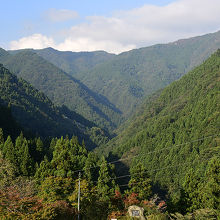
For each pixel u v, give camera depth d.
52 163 45.69
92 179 51.94
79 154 71.75
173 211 40.81
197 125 93.25
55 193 35.34
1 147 58.25
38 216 24.39
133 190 46.25
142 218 31.48
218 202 34.72
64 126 175.25
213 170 36.50
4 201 23.75
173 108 134.25
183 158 80.94
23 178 39.38
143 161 95.88
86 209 34.28
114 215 32.12
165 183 76.06
